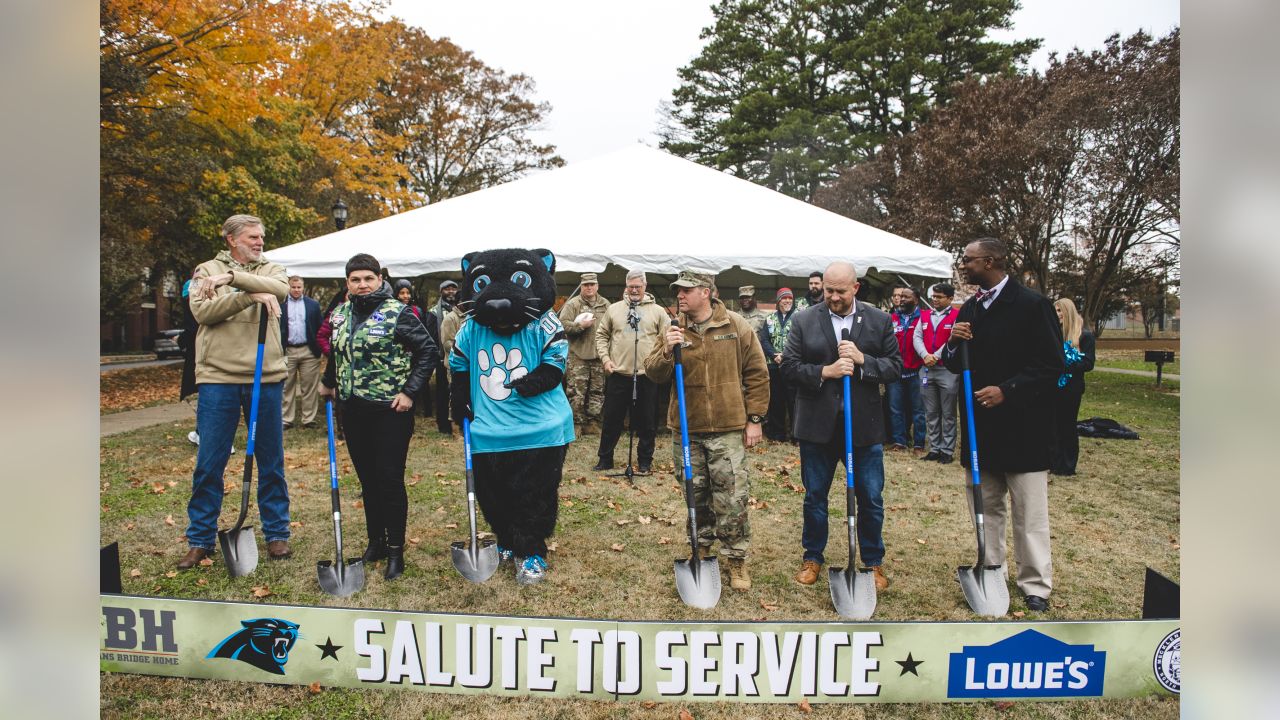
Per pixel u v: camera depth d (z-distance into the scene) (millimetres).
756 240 8836
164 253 17234
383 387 3969
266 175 19141
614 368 6629
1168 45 15328
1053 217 17812
